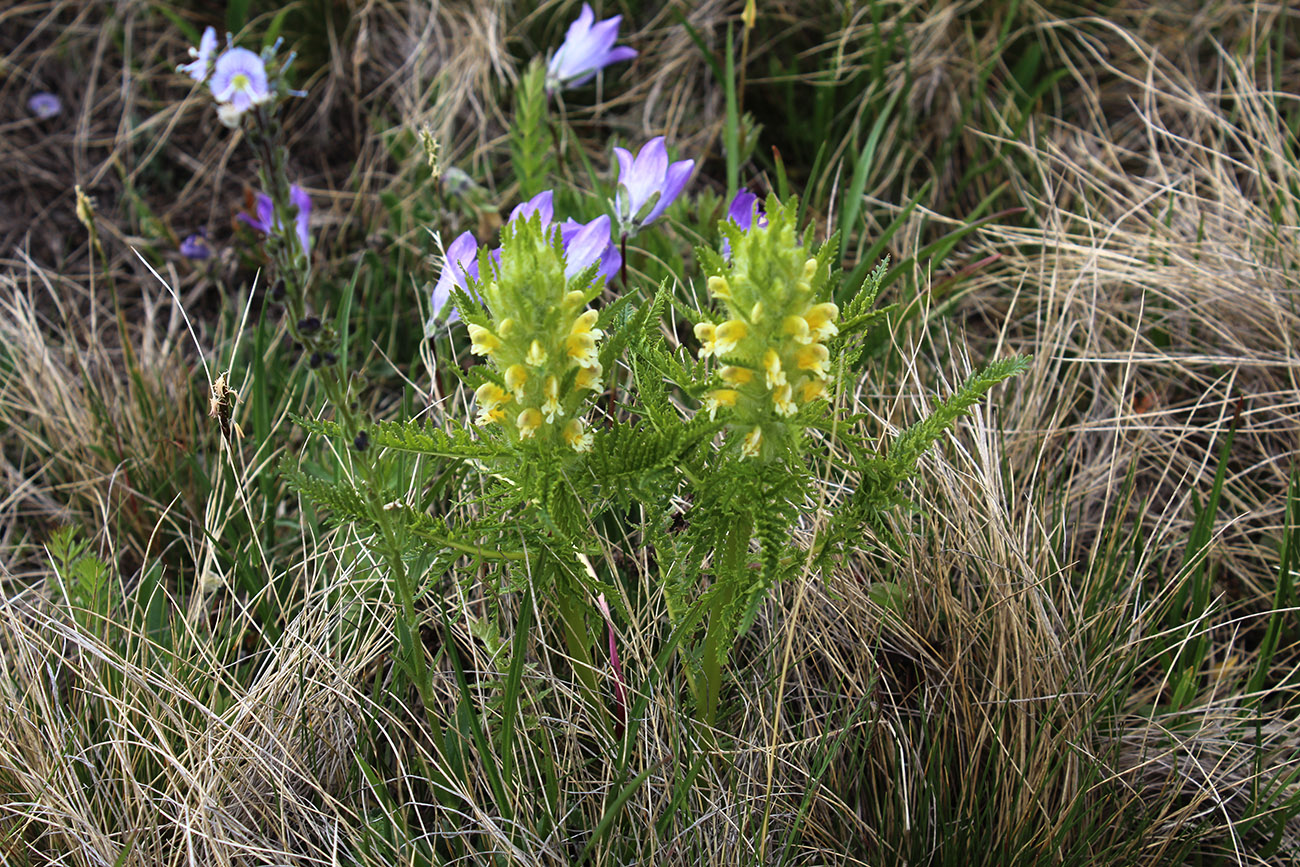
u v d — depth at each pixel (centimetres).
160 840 68
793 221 57
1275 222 94
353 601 71
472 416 78
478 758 69
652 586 73
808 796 66
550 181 104
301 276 56
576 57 93
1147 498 77
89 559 74
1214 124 113
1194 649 75
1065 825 67
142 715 71
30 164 114
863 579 74
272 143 55
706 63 119
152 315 96
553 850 66
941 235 106
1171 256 94
